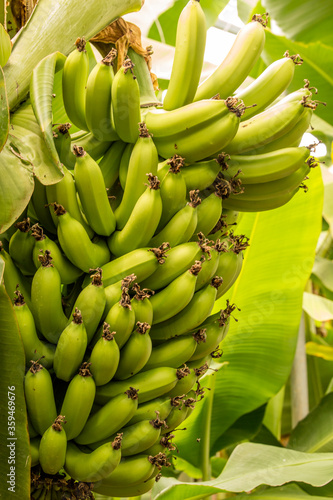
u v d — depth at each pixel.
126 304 1.19
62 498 1.20
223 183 1.29
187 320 1.27
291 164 1.30
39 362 1.21
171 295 1.23
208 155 1.27
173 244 1.26
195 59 1.29
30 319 1.20
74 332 1.17
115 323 1.19
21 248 1.24
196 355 1.32
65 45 1.31
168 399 1.25
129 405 1.19
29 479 1.14
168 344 1.28
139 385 1.23
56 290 1.20
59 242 1.25
